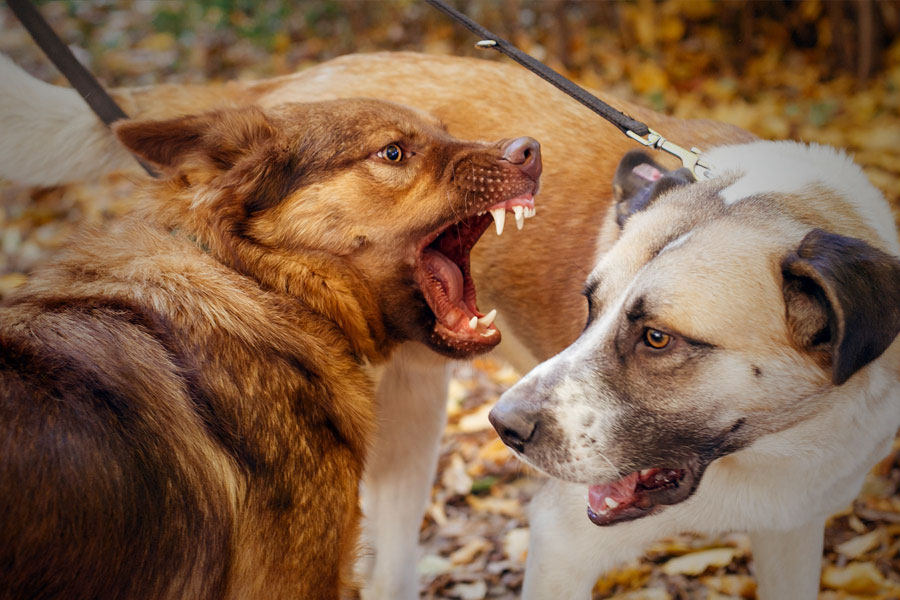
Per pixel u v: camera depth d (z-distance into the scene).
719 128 1.17
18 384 0.79
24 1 1.14
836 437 0.94
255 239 0.98
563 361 0.94
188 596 0.85
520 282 1.17
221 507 0.87
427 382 1.20
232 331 0.92
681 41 2.45
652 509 0.96
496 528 1.35
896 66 2.21
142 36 2.70
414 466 1.22
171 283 0.92
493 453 1.46
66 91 1.19
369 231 1.00
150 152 0.96
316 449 0.93
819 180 0.97
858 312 0.85
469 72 1.23
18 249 1.86
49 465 0.78
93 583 0.79
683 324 0.89
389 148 1.00
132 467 0.82
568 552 1.01
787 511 0.99
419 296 1.04
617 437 0.92
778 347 0.90
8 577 0.76
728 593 1.21
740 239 0.91
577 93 1.05
